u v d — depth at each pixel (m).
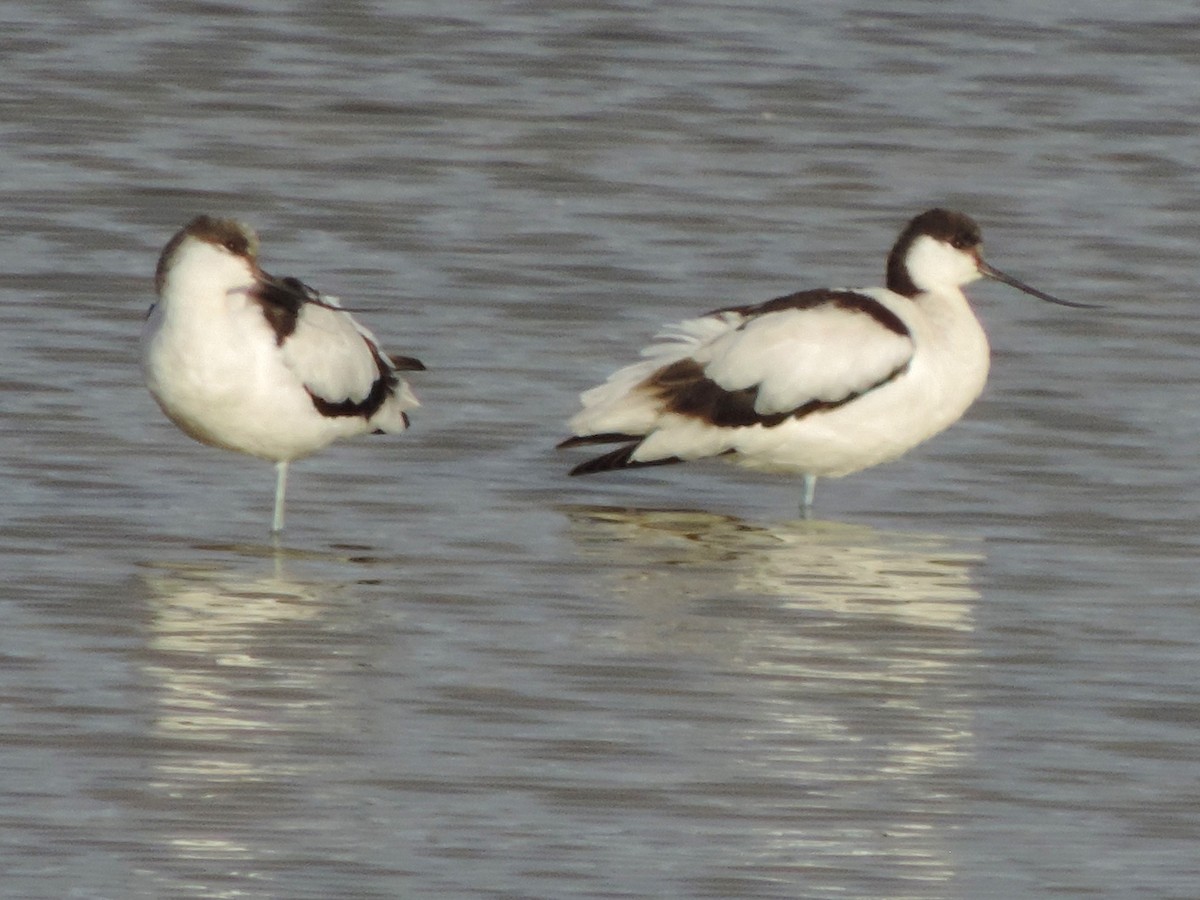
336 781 11.11
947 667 12.86
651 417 15.80
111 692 12.08
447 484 16.06
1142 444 17.20
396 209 22.62
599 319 19.86
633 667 12.69
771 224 22.55
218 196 22.88
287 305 14.54
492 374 18.41
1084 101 26.56
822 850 10.56
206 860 10.27
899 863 10.45
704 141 25.00
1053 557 14.88
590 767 11.36
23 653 12.58
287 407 14.48
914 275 16.25
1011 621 13.62
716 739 11.74
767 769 11.40
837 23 29.02
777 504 15.98
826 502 15.98
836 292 15.88
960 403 15.82
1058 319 20.08
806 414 15.53
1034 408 17.91
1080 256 21.78
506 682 12.42
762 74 27.17
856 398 15.52
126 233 21.75
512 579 14.16
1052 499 16.05
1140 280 21.17
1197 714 12.28
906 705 12.27
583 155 24.44
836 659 12.93
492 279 20.72
